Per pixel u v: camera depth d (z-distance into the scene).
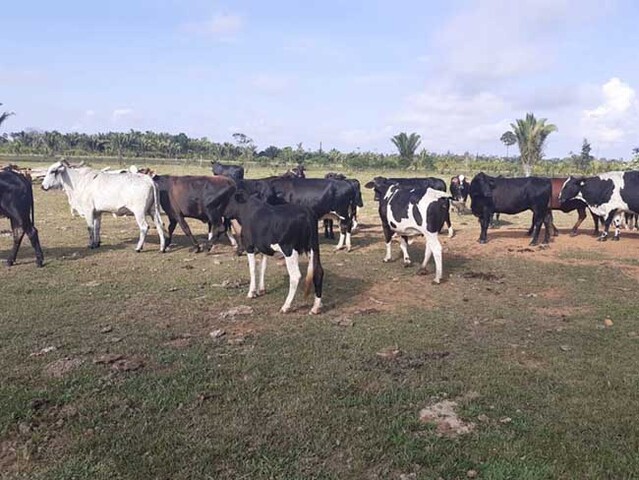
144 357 5.87
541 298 8.54
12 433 4.31
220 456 4.01
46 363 5.66
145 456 3.99
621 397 5.02
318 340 6.46
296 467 3.89
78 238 13.77
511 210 13.54
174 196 11.92
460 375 5.49
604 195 13.86
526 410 4.78
